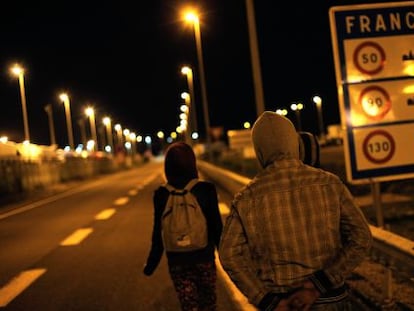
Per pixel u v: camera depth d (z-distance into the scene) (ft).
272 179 10.07
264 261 10.06
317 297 9.59
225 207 57.57
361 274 23.02
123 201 75.36
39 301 25.86
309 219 9.86
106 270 31.50
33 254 38.55
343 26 29.68
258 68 56.70
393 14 29.91
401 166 30.12
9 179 98.99
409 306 18.92
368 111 29.89
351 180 29.94
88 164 178.50
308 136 12.61
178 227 15.39
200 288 15.69
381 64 29.91
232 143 108.47
